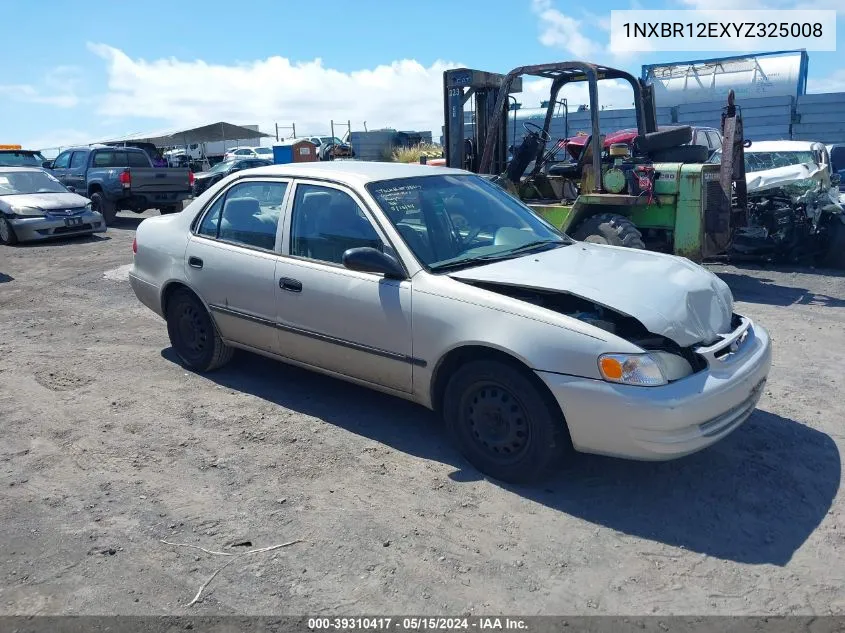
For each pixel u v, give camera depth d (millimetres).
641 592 3123
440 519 3695
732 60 22812
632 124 22859
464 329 3967
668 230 8906
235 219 5352
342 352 4629
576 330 3662
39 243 14016
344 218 4668
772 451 4406
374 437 4672
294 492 3982
